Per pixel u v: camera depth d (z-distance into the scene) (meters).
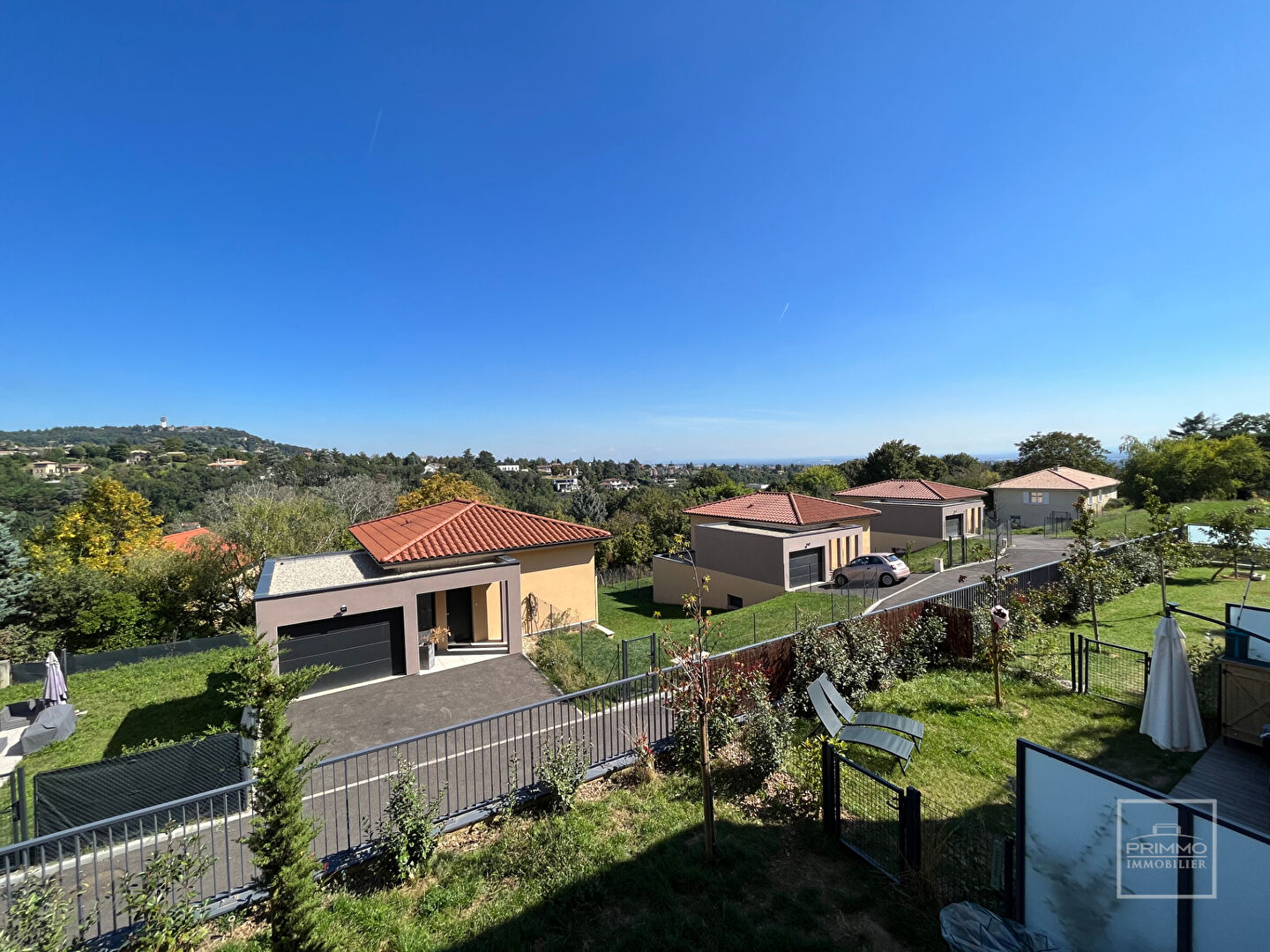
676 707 7.25
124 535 38.44
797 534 24.50
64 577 20.09
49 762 10.78
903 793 5.35
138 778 7.11
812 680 9.65
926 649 11.25
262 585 14.18
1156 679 7.30
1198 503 37.44
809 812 6.48
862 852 5.71
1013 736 8.28
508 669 14.12
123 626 19.64
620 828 6.37
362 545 19.50
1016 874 4.54
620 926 4.88
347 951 4.75
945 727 8.58
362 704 11.94
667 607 29.81
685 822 6.39
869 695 9.84
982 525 34.81
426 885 5.65
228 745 7.70
